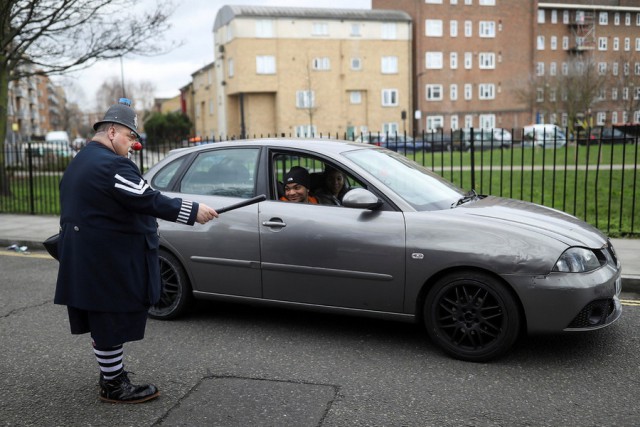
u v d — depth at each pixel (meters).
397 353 4.39
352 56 50.28
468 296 4.14
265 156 4.99
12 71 16.19
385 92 51.53
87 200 3.34
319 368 4.14
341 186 5.21
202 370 4.15
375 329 4.95
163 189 5.36
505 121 55.38
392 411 3.45
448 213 4.33
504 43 55.00
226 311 5.56
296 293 4.68
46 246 3.57
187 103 73.31
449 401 3.57
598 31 61.56
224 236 4.91
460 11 53.53
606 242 4.39
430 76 53.25
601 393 3.64
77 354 4.52
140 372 4.13
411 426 3.27
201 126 63.59
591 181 14.29
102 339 3.42
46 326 5.21
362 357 4.32
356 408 3.50
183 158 5.43
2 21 14.02
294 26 48.66
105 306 3.36
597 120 48.12
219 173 5.16
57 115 122.88
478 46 54.31
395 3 54.47
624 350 4.34
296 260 4.61
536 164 19.20
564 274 3.90
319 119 49.94
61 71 15.45
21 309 5.77
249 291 4.88
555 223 4.33
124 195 3.31
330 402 3.59
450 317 4.23
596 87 42.03
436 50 53.25
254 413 3.46
